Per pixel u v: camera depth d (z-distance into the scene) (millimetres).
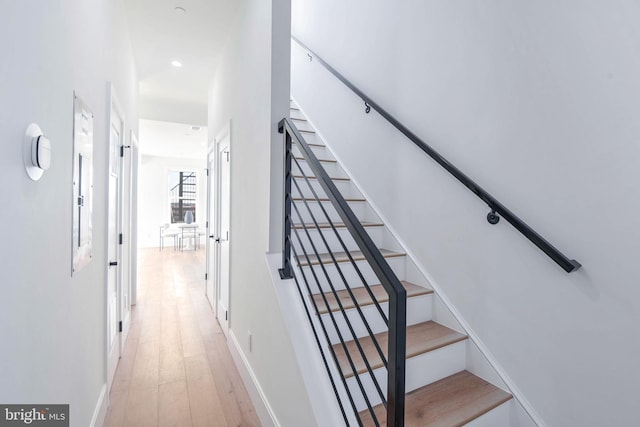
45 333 1026
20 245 851
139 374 2438
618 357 1186
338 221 2549
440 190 1951
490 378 1614
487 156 1657
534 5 1432
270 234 1859
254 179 2168
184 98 4695
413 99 2145
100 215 1819
